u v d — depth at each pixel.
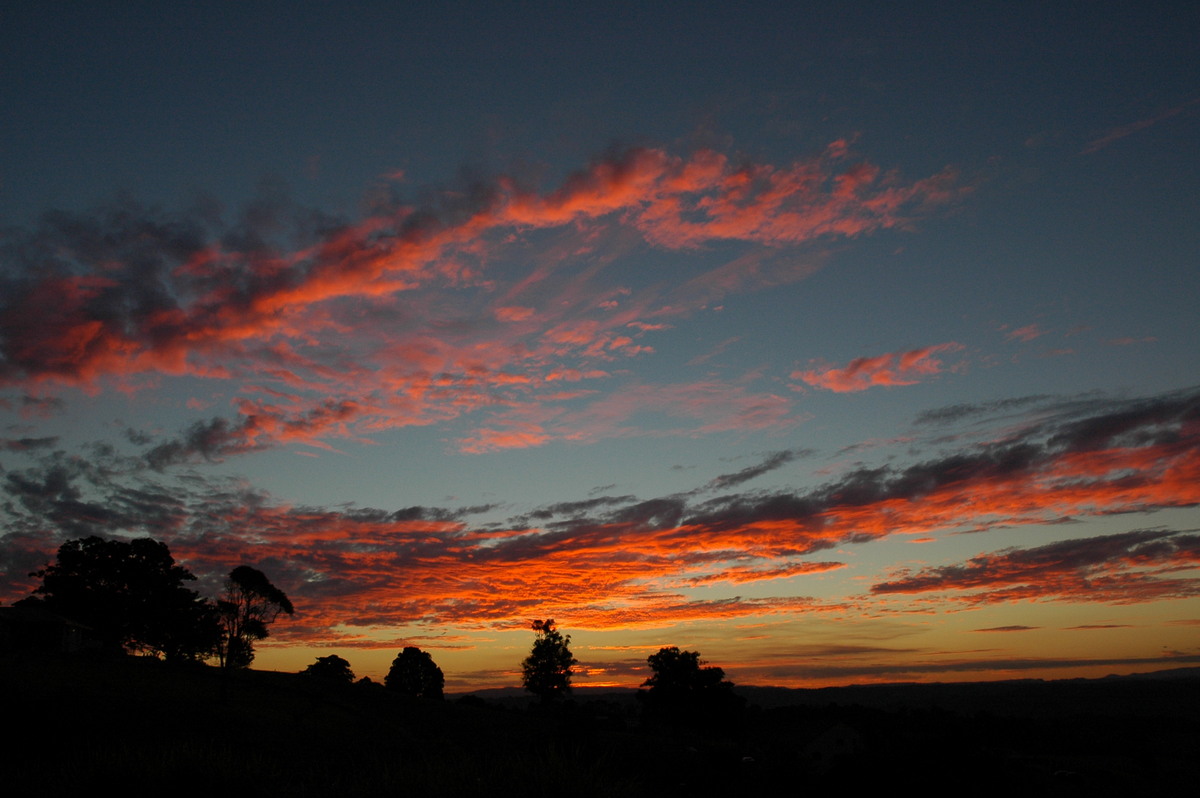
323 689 73.19
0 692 37.41
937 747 21.75
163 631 72.75
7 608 64.25
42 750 29.06
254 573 69.31
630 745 52.94
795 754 51.69
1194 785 36.09
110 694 44.00
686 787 32.94
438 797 11.38
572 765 11.95
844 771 21.06
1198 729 69.31
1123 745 58.06
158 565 74.81
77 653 61.34
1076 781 33.56
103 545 72.31
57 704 37.72
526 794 11.26
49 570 70.94
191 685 56.44
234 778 12.96
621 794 11.45
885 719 64.00
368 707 67.88
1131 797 32.25
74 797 12.49
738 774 36.34
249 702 54.34
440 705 77.69
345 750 40.78
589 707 97.44
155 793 12.45
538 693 96.31
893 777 20.38
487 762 12.34
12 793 12.59
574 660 97.44
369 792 12.05
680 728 78.44
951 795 19.84
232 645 68.19
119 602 70.94
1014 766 31.16
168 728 38.69
